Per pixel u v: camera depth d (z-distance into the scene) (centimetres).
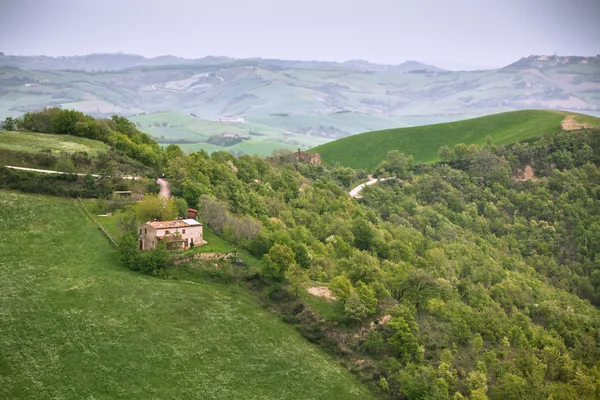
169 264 11600
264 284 11731
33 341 8819
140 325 9619
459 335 11381
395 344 10200
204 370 8956
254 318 10550
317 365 9700
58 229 12431
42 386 7975
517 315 12825
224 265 11950
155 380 8519
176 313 10094
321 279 12669
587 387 10375
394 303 11662
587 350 12456
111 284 10556
